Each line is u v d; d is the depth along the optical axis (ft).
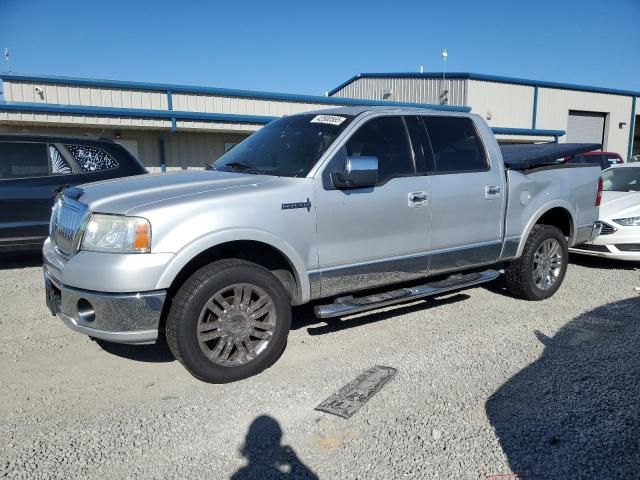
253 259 13.51
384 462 9.45
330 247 13.74
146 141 59.77
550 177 18.85
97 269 11.23
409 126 15.56
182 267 11.55
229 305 12.34
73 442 10.14
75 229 12.05
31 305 18.63
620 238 23.39
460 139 16.61
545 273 19.13
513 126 92.79
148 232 11.34
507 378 12.75
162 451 9.86
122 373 13.16
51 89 57.31
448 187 15.84
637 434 10.18
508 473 9.06
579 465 9.25
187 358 11.89
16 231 23.72
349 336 15.56
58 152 24.75
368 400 11.68
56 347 14.79
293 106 68.28
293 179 13.37
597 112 103.60
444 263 16.22
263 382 12.60
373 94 101.86
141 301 11.26
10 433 10.43
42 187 24.13
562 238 19.33
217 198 12.16
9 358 14.03
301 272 13.32
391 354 14.24
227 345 12.40
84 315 11.64
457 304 18.71
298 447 9.95
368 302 14.42
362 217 14.15
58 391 12.21
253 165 14.85
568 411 11.10
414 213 15.15
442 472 9.13
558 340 15.21
